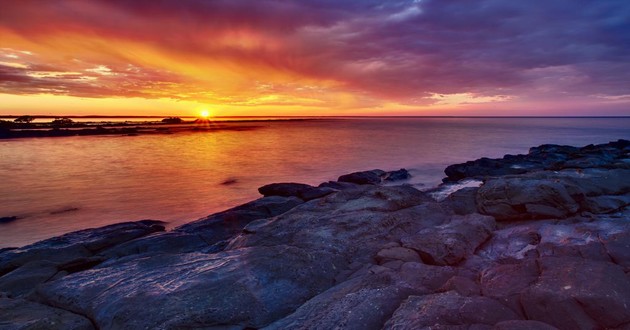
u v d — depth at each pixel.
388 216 14.06
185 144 74.69
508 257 10.68
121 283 8.67
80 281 9.09
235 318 7.21
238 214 18.45
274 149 66.44
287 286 8.48
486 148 66.25
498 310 6.09
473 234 11.92
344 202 16.25
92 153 57.62
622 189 17.56
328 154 58.59
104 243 15.10
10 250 14.49
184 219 23.67
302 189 24.11
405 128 160.38
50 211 25.52
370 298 7.12
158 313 7.08
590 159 29.53
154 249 14.58
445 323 5.79
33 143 70.38
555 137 92.44
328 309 7.03
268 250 9.93
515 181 16.31
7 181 35.91
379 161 50.03
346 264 10.63
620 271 6.71
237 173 41.09
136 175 39.47
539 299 6.11
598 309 5.69
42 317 7.42
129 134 93.94
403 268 9.18
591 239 10.34
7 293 10.48
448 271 8.75
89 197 29.62
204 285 8.04
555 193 14.77
